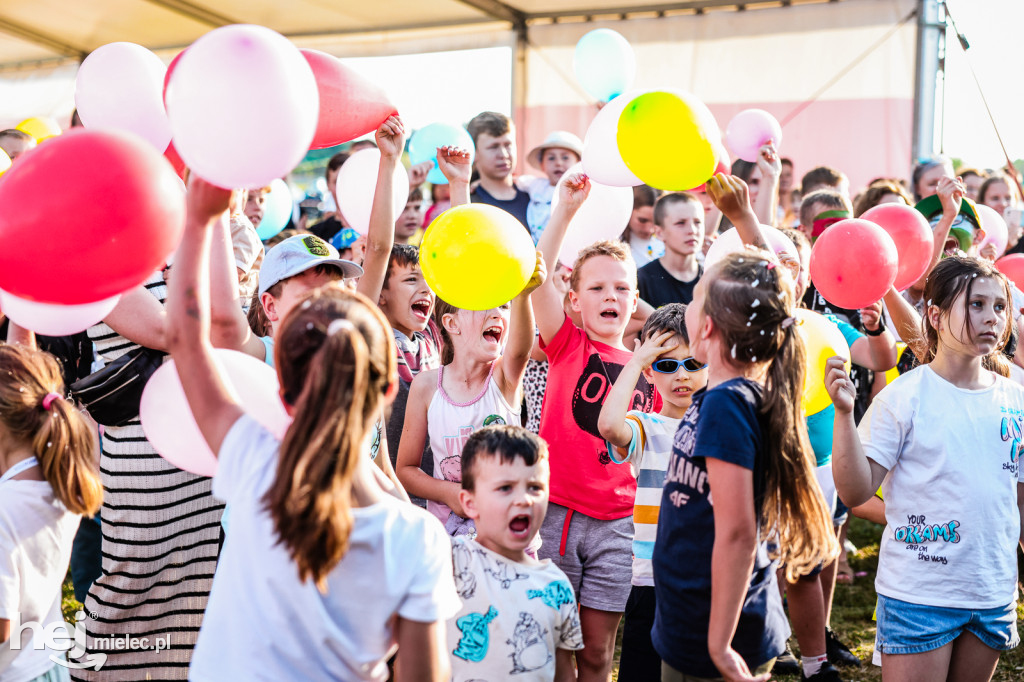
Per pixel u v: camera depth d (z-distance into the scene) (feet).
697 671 6.55
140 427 8.55
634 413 8.77
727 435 6.16
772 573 6.88
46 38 25.35
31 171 5.03
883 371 11.82
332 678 4.83
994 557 8.11
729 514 6.09
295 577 4.71
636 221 18.49
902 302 10.91
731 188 8.04
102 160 4.99
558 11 24.09
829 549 6.51
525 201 18.97
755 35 22.82
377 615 4.89
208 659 4.85
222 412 5.19
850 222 9.11
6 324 12.25
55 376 7.26
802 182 18.71
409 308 11.48
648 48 23.76
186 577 8.92
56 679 7.07
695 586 6.48
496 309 9.30
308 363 4.77
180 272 5.29
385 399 4.95
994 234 16.14
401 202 10.71
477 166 18.75
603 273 9.86
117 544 8.62
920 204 14.64
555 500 9.39
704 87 23.34
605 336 9.96
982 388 8.39
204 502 8.92
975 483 8.07
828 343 9.18
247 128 5.16
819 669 10.98
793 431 6.43
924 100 21.56
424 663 4.99
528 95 24.79
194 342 5.26
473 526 9.11
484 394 9.43
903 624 8.12
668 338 8.59
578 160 19.26
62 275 5.02
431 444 9.46
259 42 5.30
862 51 22.00
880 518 9.57
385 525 4.94
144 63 8.59
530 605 7.09
